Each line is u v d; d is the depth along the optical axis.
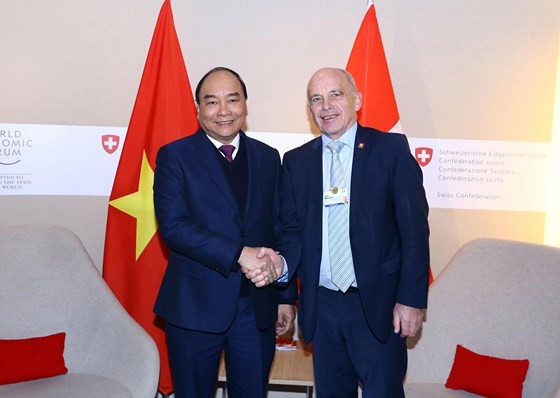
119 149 3.38
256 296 2.38
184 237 2.27
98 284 2.82
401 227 2.26
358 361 2.34
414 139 3.40
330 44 3.35
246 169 2.47
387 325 2.28
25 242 2.82
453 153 3.41
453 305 2.82
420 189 2.28
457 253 2.94
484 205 3.43
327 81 2.36
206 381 2.43
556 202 3.39
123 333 2.68
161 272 3.25
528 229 3.44
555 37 3.35
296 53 3.36
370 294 2.25
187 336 2.37
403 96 3.38
